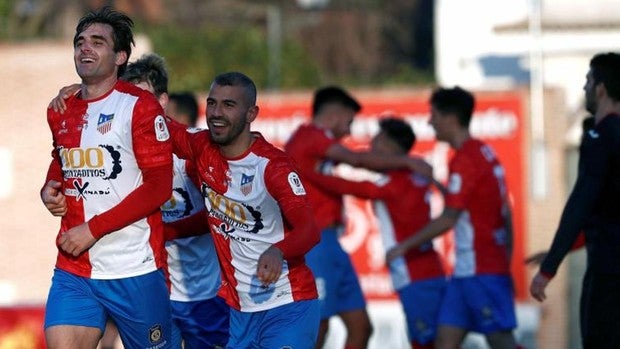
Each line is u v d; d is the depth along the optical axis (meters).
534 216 59.44
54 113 24.09
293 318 25.17
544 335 59.06
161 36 89.50
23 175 65.25
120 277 24.22
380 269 58.06
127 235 24.14
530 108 59.84
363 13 131.50
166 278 28.08
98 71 23.59
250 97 24.28
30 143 65.25
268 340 25.19
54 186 24.00
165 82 27.44
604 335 26.84
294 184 24.09
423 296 38.81
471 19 73.31
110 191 23.86
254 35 92.75
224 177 24.67
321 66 126.06
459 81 73.56
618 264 26.59
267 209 24.50
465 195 35.44
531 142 59.59
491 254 35.84
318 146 37.59
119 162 23.78
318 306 25.75
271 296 25.20
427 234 36.09
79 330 23.98
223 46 90.75
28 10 97.38
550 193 59.53
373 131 57.97
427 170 37.97
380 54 132.38
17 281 65.25
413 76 109.44
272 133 59.22
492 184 35.69
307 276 25.45
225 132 24.09
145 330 24.80
